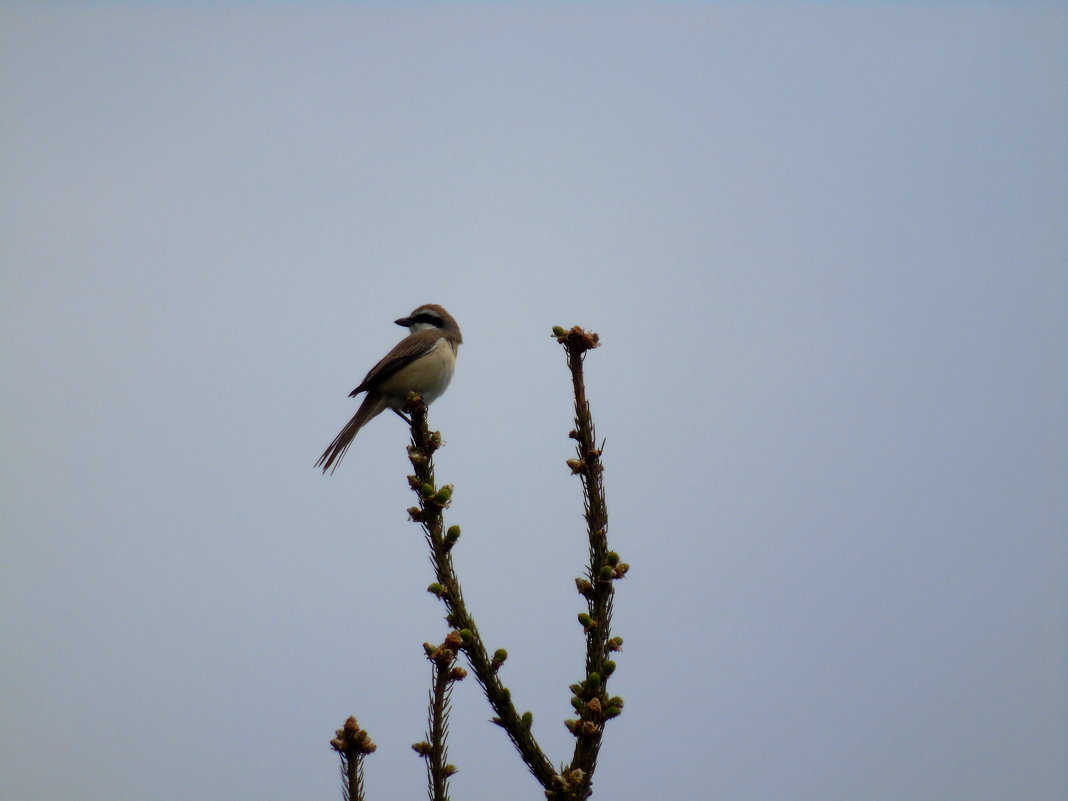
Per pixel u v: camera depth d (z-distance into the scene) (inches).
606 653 328.5
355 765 306.5
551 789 302.0
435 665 315.6
